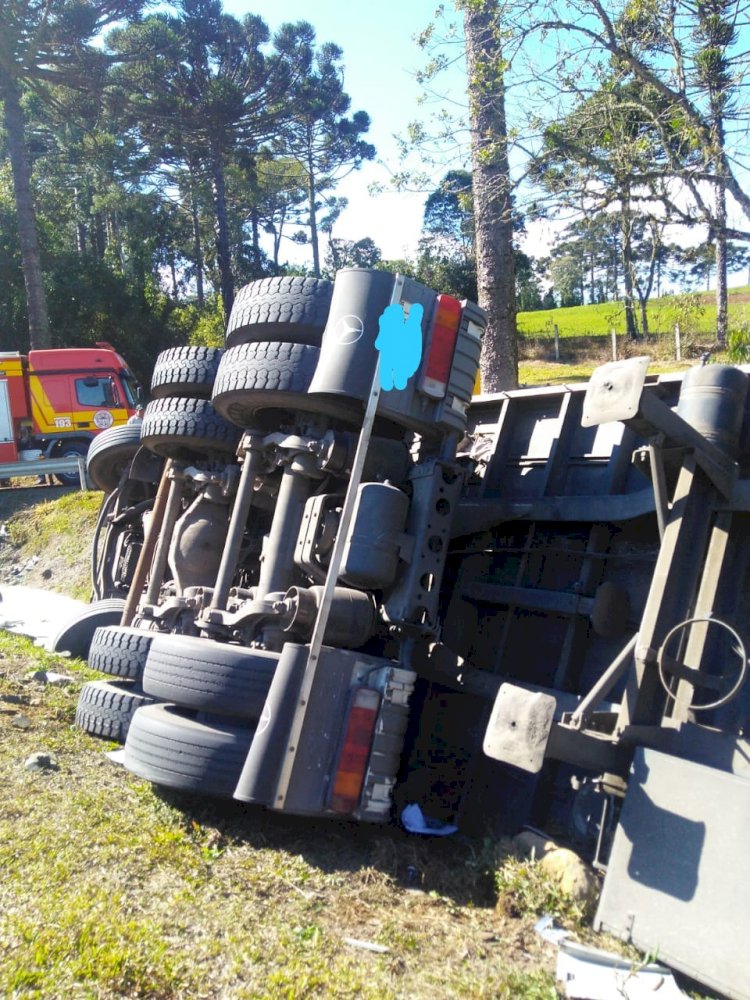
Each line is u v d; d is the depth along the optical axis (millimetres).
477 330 5562
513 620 6070
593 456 6078
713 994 3568
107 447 9938
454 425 5441
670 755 4062
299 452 5930
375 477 5777
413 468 5738
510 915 4207
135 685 6754
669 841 3854
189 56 35875
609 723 4551
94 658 6891
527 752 3971
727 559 4641
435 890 4484
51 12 26609
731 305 28406
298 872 4500
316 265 57469
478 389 12031
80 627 8938
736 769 4035
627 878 3957
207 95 36094
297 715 4734
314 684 4809
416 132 11625
